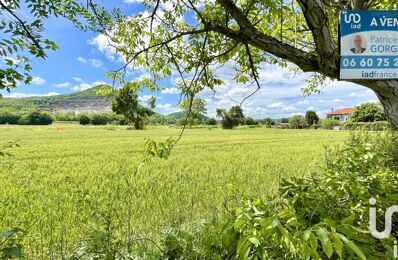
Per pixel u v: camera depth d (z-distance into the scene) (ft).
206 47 10.44
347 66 7.54
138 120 204.95
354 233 4.66
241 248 5.11
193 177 32.50
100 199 20.40
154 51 11.03
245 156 56.70
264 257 5.30
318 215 6.26
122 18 10.39
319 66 7.80
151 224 15.52
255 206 6.35
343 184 6.86
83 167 42.11
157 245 8.40
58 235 14.07
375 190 7.11
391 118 8.55
